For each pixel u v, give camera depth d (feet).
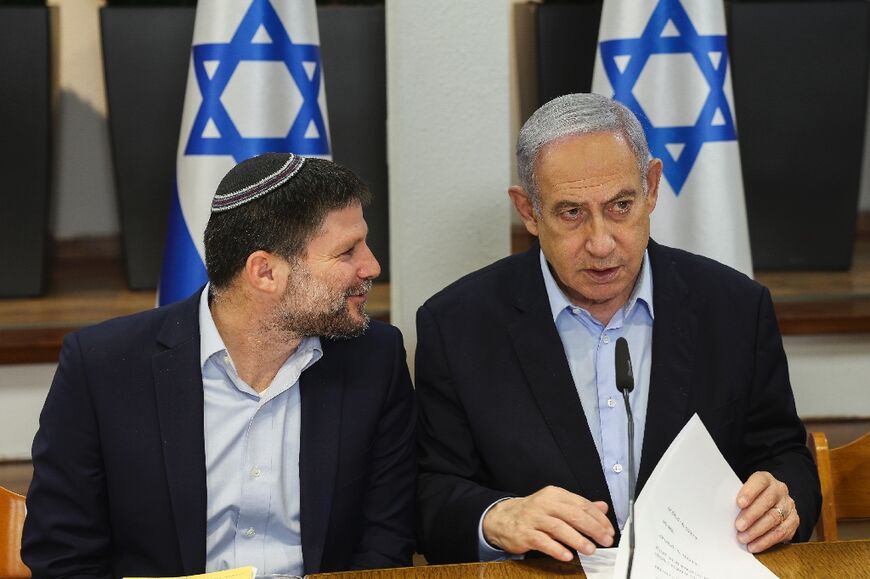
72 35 13.80
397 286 8.54
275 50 8.46
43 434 5.76
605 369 6.35
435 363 6.47
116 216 14.37
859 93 13.62
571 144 5.81
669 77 8.64
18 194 12.76
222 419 5.80
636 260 5.95
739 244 8.76
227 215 5.52
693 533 5.17
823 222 13.98
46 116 12.65
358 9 12.47
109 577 5.75
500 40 8.27
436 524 6.07
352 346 6.11
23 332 11.46
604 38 8.75
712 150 8.64
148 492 5.66
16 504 5.98
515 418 6.26
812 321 11.44
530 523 5.29
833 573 5.01
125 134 12.71
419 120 8.29
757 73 13.51
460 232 8.48
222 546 5.80
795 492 5.97
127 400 5.72
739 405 6.33
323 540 5.79
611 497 6.16
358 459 5.94
